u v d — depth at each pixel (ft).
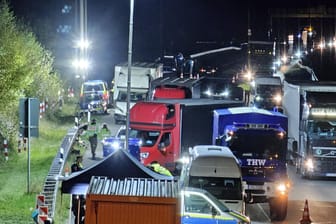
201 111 136.26
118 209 54.54
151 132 131.23
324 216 107.14
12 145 147.84
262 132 105.09
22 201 98.37
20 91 163.12
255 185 103.50
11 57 153.28
